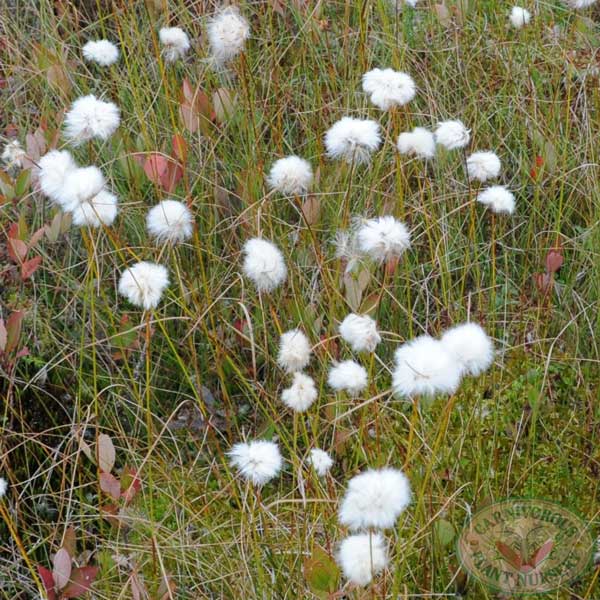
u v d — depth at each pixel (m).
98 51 1.17
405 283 1.15
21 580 0.99
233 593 0.94
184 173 1.08
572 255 1.19
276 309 1.10
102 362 1.12
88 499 1.05
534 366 1.10
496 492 0.98
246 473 0.88
